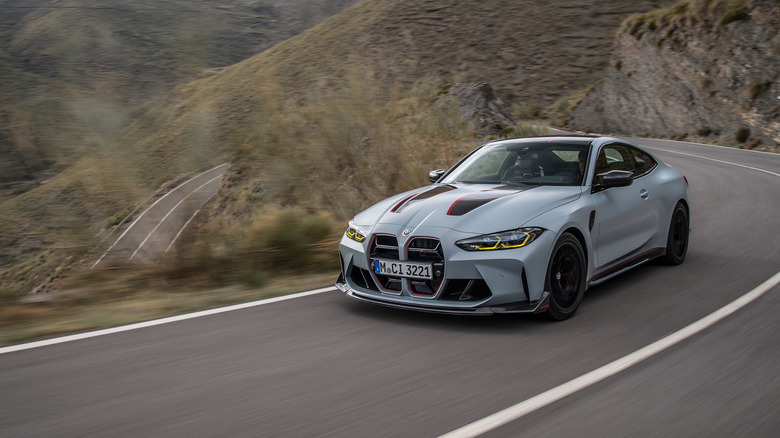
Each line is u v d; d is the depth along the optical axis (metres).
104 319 4.55
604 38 71.38
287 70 61.03
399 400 2.90
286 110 8.44
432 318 4.30
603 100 42.25
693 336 3.78
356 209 8.25
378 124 8.98
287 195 7.98
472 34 73.56
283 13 163.75
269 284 5.65
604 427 2.56
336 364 3.44
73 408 2.90
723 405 2.76
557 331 3.95
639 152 5.74
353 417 2.72
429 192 4.84
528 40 71.94
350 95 9.27
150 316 4.62
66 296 5.30
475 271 3.93
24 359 3.66
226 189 8.66
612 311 4.39
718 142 27.41
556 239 4.07
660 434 2.49
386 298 4.25
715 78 29.59
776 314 4.18
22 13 93.44
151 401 2.96
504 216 4.10
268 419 2.72
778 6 26.98
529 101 58.09
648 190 5.41
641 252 5.30
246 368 3.40
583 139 5.29
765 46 27.03
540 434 2.50
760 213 9.03
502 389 3.01
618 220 4.84
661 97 34.62
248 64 77.19
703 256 6.29
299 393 3.02
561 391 2.96
